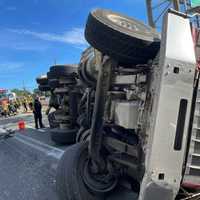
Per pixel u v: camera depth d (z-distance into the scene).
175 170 2.55
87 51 4.86
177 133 2.53
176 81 2.48
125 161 3.36
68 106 8.33
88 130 4.91
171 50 2.48
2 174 6.02
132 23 3.45
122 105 3.16
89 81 4.83
